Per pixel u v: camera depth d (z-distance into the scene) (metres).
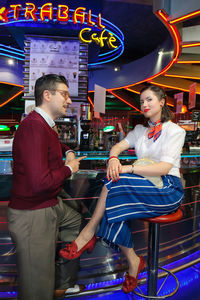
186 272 1.90
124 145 1.43
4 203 1.53
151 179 1.16
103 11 6.25
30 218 1.09
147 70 9.14
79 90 4.32
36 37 4.26
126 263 1.69
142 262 1.25
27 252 1.09
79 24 4.25
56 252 1.48
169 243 1.96
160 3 3.89
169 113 1.33
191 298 1.58
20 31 4.44
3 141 1.92
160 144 1.28
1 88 12.12
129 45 9.31
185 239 2.07
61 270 1.50
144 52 10.12
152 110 1.30
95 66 10.31
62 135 2.86
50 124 1.16
